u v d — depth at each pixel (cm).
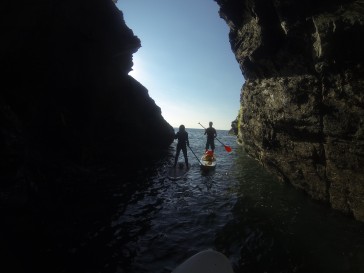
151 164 1134
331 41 517
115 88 1297
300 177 704
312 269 359
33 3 679
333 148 553
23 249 370
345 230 478
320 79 597
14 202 470
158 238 435
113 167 1002
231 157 1417
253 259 380
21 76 751
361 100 474
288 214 554
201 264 287
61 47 885
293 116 677
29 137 732
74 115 1043
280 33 757
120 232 451
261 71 958
